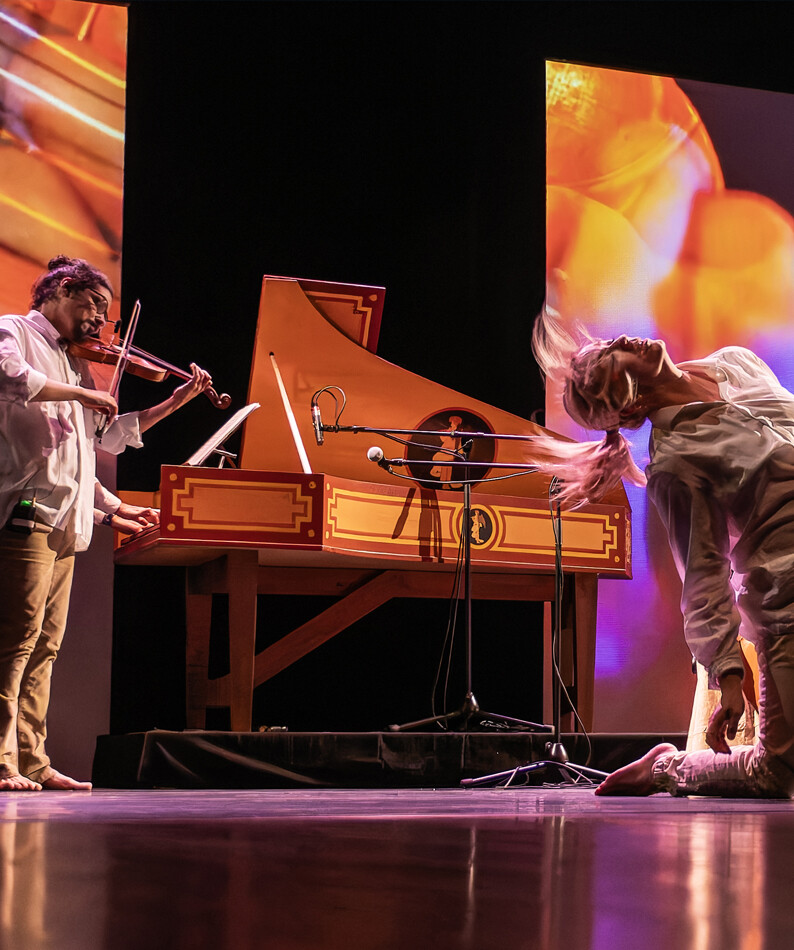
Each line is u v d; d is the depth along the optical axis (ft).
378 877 2.75
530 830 4.51
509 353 19.22
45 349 12.14
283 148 18.53
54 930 1.93
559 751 12.65
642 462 19.13
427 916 2.11
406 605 18.45
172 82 18.11
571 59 19.95
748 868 3.05
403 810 6.43
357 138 18.89
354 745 12.62
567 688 16.11
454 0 19.49
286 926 1.98
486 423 15.67
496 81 19.61
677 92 20.47
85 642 16.56
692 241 20.20
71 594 16.56
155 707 17.19
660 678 18.90
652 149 20.21
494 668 18.71
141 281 17.67
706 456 8.75
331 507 13.48
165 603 17.34
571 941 1.84
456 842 3.85
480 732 13.37
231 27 18.47
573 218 19.67
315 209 18.58
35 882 2.65
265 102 18.51
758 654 8.67
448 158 19.27
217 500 13.19
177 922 2.02
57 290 12.32
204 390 14.05
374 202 18.88
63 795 9.64
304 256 18.45
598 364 9.04
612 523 15.48
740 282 20.34
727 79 20.77
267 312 15.12
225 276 18.06
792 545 8.56
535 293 19.45
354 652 18.20
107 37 17.70
